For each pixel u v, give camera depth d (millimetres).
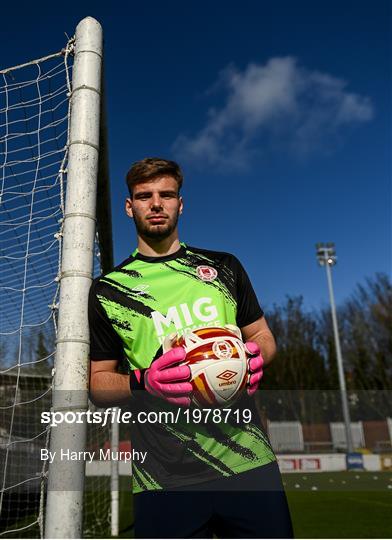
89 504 6539
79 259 1590
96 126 1778
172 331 1469
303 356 23906
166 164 1667
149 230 1628
